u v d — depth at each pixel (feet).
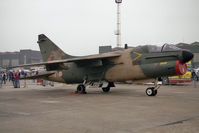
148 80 47.70
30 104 35.22
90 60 54.85
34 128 19.67
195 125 20.16
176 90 62.18
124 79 50.39
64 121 22.35
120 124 20.85
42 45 71.15
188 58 41.68
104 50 193.77
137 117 24.02
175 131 18.13
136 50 48.67
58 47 67.10
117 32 203.82
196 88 70.79
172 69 42.55
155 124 20.67
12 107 32.07
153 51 45.83
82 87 55.21
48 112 27.61
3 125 20.81
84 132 18.29
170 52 43.24
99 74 54.08
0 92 59.88
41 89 71.56
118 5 202.90
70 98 43.73
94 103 35.76
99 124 20.95
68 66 60.39
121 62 50.21
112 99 41.22
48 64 55.36
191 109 29.07
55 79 64.75
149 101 37.76
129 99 40.98
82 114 26.08
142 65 46.62
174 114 25.58
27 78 63.82
